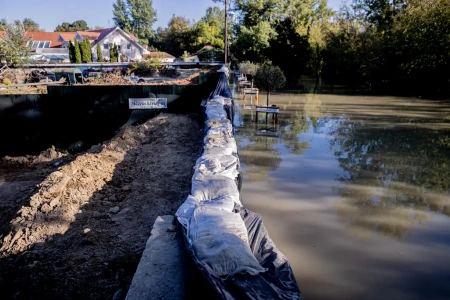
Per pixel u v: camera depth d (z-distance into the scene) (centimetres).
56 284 207
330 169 461
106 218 288
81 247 244
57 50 3738
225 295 134
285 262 176
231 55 2839
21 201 361
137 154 463
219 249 163
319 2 2898
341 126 738
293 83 1950
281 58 2461
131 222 282
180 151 470
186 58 3528
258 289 145
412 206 351
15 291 203
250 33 2469
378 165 477
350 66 1964
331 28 2403
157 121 604
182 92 681
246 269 154
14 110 658
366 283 234
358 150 551
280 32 2519
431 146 569
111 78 1294
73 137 673
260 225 210
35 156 637
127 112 678
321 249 274
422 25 1302
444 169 457
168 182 366
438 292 226
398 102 1105
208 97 668
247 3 2862
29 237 257
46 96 658
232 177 277
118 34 3762
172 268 189
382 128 712
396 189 394
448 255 266
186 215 217
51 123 667
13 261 235
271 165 479
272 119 810
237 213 210
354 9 2098
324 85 1806
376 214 334
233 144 362
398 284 233
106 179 371
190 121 614
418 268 251
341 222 319
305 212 338
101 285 206
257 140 620
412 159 502
